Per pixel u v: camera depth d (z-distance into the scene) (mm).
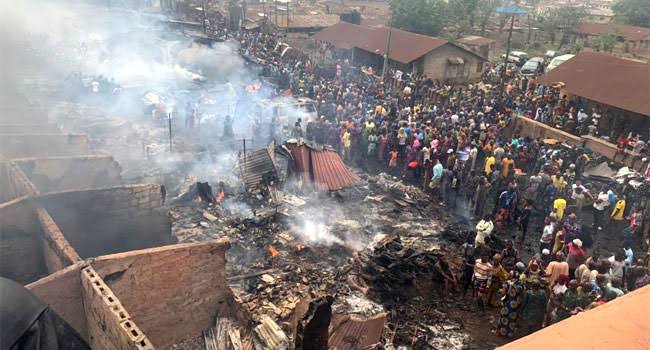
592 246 19531
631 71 33094
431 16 61062
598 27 72938
